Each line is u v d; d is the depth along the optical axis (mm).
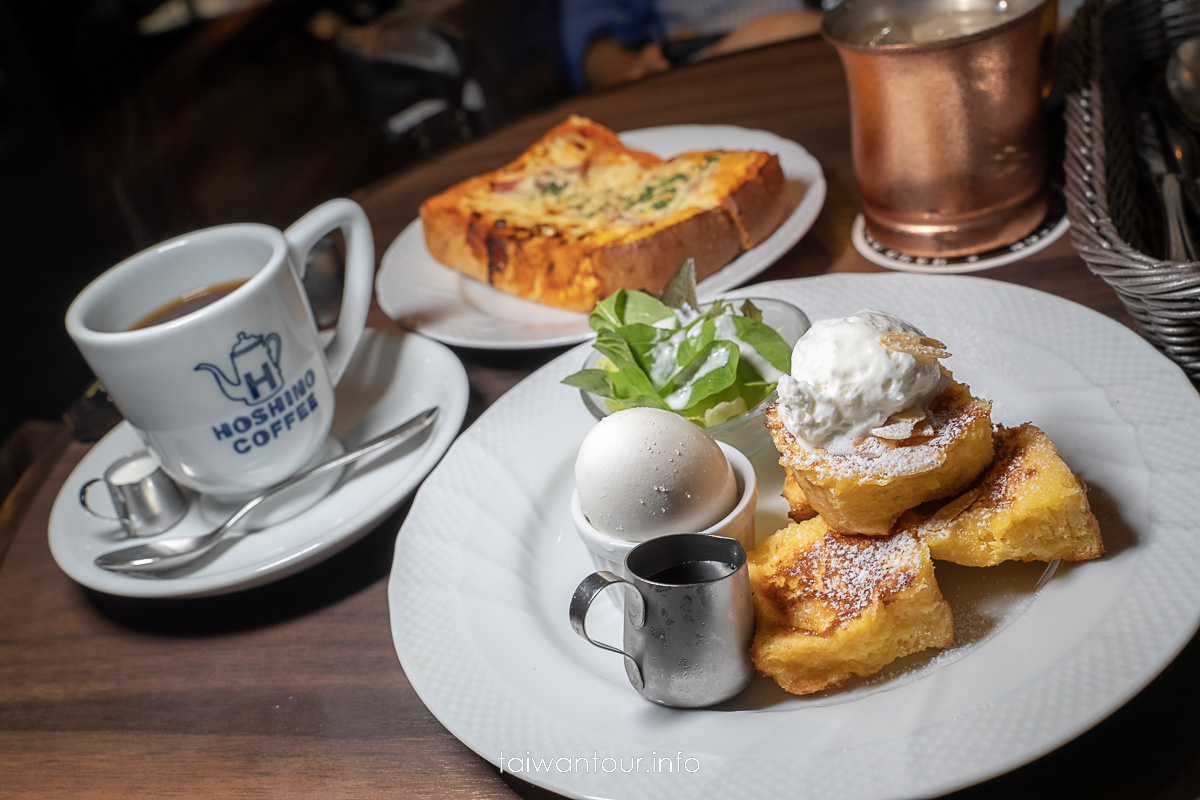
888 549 473
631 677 461
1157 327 508
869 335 473
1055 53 600
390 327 680
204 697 505
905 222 604
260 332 544
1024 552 467
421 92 1170
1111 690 425
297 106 1910
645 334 547
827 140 716
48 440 757
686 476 484
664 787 434
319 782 468
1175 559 451
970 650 458
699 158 687
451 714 465
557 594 514
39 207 1205
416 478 552
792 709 457
